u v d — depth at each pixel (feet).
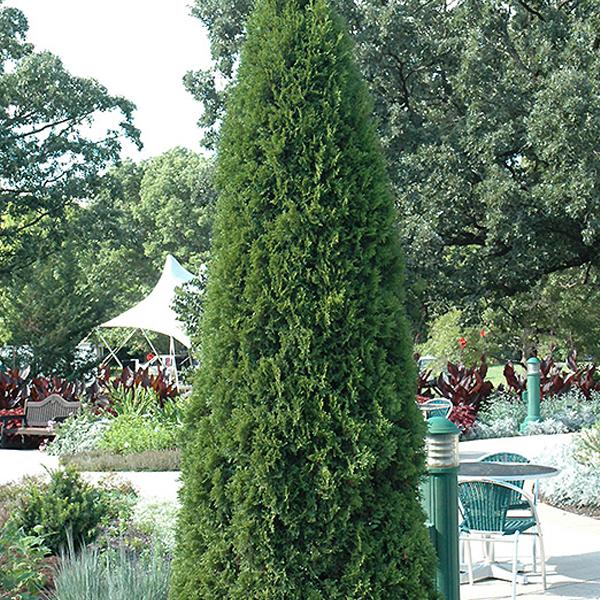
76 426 54.54
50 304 86.07
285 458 12.29
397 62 72.59
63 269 89.81
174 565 12.98
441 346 93.97
